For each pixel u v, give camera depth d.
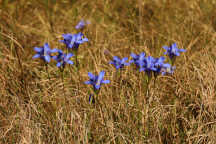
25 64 5.96
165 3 7.85
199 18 7.30
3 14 7.41
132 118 4.77
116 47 6.69
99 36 6.98
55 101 4.94
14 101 4.88
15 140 4.50
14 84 5.38
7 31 6.58
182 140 4.66
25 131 4.36
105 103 4.91
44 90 5.25
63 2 8.35
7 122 4.78
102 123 4.64
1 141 4.45
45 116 4.81
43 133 4.57
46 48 3.84
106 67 5.86
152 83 5.10
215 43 6.46
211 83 5.21
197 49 6.43
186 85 5.35
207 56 5.45
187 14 7.58
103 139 4.58
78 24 7.11
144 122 4.41
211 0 7.56
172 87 5.44
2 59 5.82
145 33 6.93
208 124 4.70
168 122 4.80
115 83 5.28
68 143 4.29
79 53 6.33
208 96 4.93
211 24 7.03
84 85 5.45
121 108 4.84
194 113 5.12
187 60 5.95
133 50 6.30
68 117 4.60
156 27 7.31
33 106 4.70
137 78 5.27
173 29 7.01
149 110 4.63
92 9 7.93
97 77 3.97
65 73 5.73
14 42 5.95
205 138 4.50
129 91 5.08
